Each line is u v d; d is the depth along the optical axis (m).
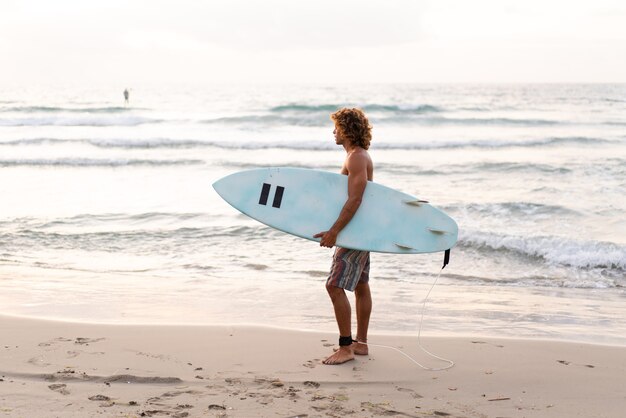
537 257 7.94
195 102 51.78
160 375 3.70
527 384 3.76
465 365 4.08
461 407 3.37
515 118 33.00
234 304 5.79
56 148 20.58
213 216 10.13
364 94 72.81
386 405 3.36
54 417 3.05
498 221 9.86
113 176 14.67
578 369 4.05
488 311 5.78
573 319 5.57
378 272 7.30
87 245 8.41
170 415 3.12
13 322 4.79
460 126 29.67
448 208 10.65
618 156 18.20
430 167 15.92
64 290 6.20
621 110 41.16
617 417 3.29
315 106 34.69
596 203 11.12
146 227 9.45
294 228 4.20
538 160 17.39
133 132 25.89
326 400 3.39
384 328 5.15
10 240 8.58
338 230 4.01
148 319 5.17
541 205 10.68
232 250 8.26
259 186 4.33
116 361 3.93
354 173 4.00
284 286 6.55
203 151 20.23
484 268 7.54
